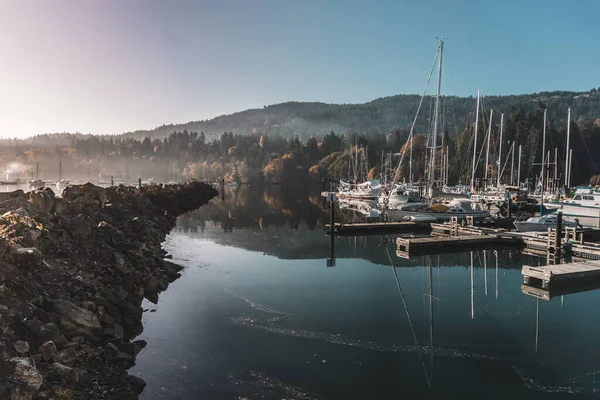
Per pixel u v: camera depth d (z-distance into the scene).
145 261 20.16
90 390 8.85
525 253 29.02
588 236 31.55
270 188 139.62
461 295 18.45
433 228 38.22
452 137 124.75
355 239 34.06
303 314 15.58
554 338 13.72
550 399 10.16
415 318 15.38
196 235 34.94
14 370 7.52
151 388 10.05
